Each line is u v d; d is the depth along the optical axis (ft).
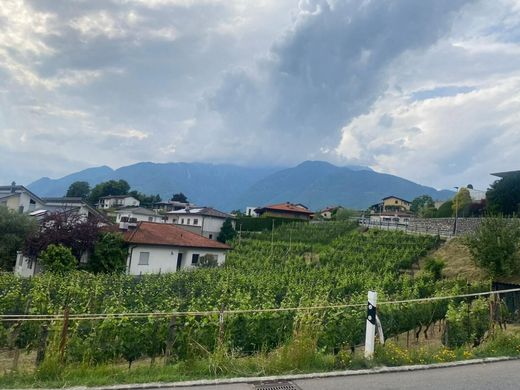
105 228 104.22
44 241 93.91
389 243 136.77
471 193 196.85
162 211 331.98
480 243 72.28
